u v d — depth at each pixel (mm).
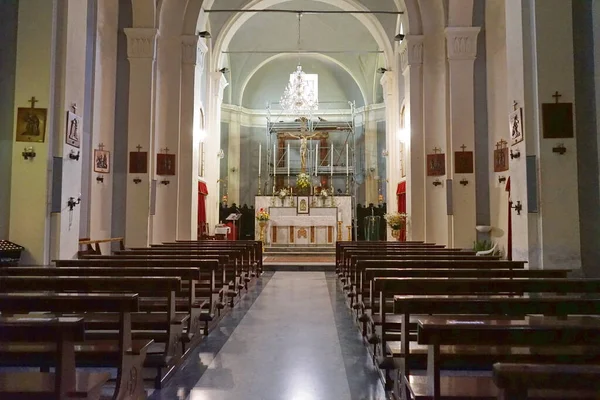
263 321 6633
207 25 15938
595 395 1733
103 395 3475
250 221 20688
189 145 12039
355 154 21672
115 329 4023
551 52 6621
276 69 22375
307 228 17109
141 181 11094
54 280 3775
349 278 8383
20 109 6598
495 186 10992
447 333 2348
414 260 6406
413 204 12156
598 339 2275
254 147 22062
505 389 1613
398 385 3512
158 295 5801
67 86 6887
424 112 12086
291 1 18031
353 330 6086
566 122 6562
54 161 6727
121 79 11328
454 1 11273
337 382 4160
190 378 4238
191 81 12133
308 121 21000
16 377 2643
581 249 6543
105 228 10852
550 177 6570
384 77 16953
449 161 11531
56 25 6828
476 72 11484
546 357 2662
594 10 6543
